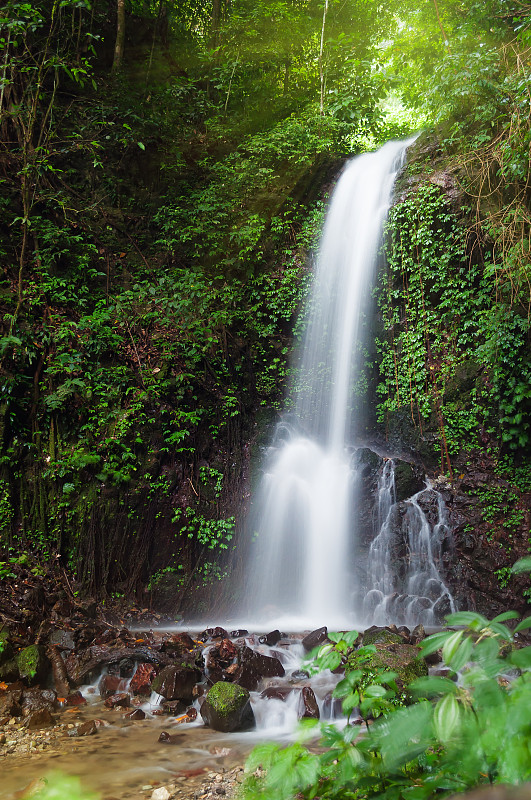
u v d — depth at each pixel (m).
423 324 11.51
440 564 9.49
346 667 5.69
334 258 12.73
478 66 11.62
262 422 11.05
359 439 11.71
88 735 4.82
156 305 11.06
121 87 14.55
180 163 14.15
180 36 18.08
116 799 3.62
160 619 8.59
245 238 12.43
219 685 5.20
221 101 16.53
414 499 9.89
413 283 11.70
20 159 11.03
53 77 13.62
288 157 14.03
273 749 1.84
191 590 9.12
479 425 10.48
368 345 12.02
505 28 13.80
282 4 16.05
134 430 9.27
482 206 10.97
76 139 12.96
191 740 4.76
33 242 10.89
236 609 9.30
